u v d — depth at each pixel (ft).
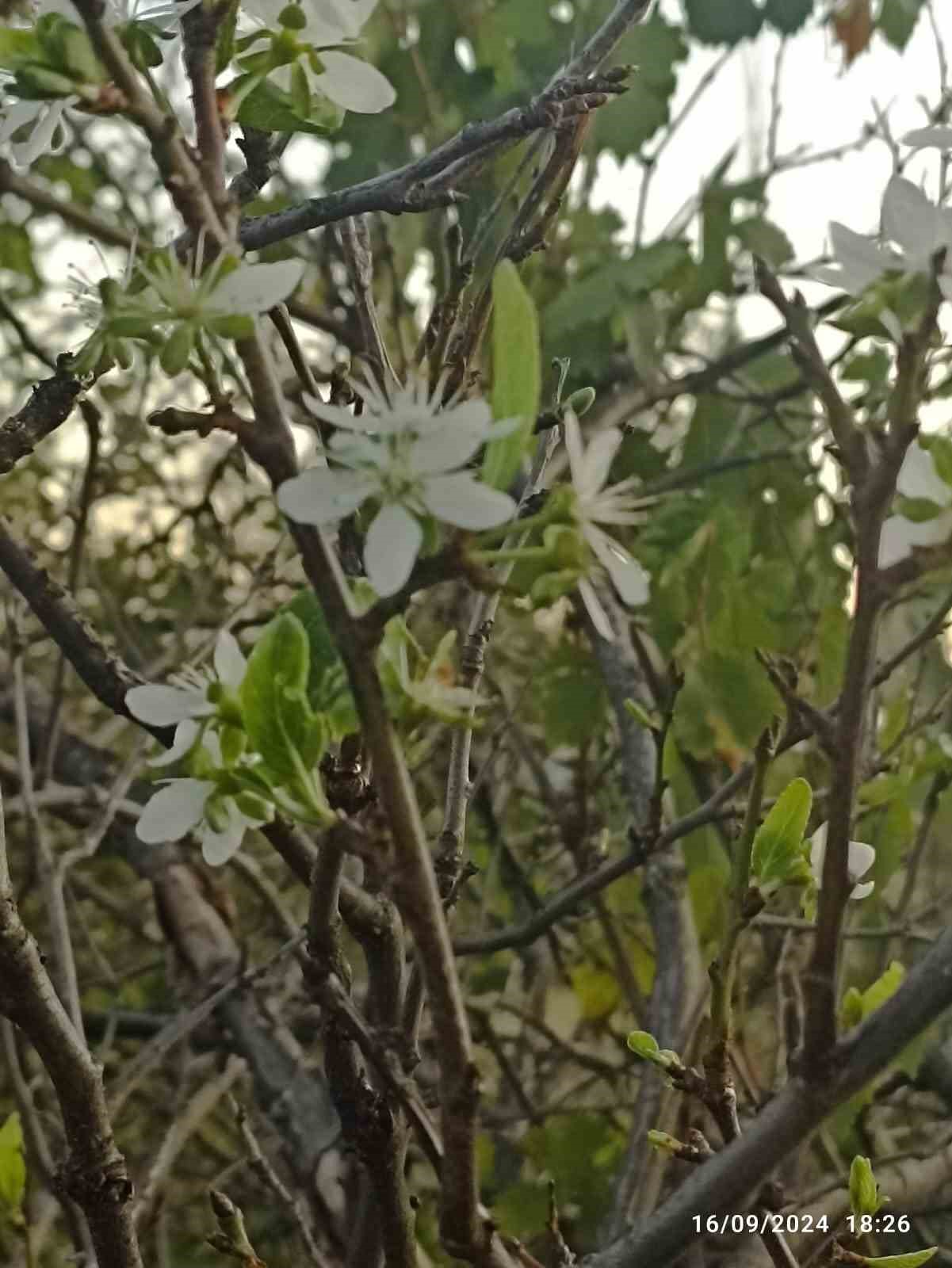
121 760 2.36
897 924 1.78
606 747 2.32
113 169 2.48
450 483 0.60
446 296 0.99
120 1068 2.44
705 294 2.17
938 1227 1.66
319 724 0.62
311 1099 1.84
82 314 0.79
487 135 0.99
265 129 0.77
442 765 2.32
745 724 1.79
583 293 2.08
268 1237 2.30
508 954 2.37
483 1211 0.65
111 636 2.62
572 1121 1.88
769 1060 1.81
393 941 0.88
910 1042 0.71
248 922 2.70
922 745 1.73
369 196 1.01
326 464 0.64
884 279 0.65
